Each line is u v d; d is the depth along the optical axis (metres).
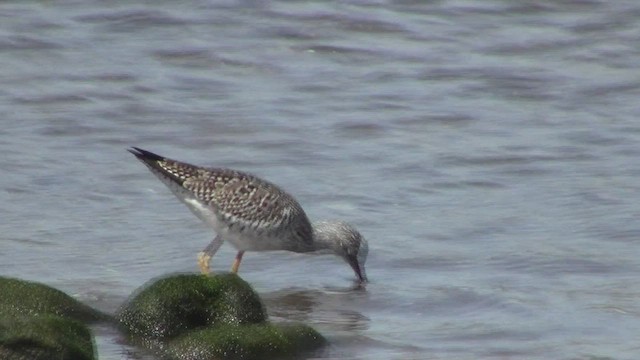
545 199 17.64
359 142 19.95
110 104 21.11
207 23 24.59
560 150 19.62
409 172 18.69
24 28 23.91
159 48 23.48
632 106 21.61
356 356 12.19
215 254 15.98
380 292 14.39
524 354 12.29
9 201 17.00
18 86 21.61
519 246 15.80
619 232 16.22
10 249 15.28
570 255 15.42
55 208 16.88
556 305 13.79
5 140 19.34
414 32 24.61
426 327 13.16
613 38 24.42
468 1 25.81
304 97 21.77
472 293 14.19
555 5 25.69
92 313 12.87
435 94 22.03
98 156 19.00
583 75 22.92
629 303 13.82
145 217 16.77
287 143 19.78
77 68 22.47
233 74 22.67
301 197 17.61
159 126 20.33
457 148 19.69
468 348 12.47
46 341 11.01
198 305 12.56
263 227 14.98
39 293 12.63
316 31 24.42
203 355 11.84
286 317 13.51
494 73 22.94
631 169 18.81
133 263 15.07
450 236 16.25
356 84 22.42
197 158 19.12
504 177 18.58
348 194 17.77
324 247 15.30
